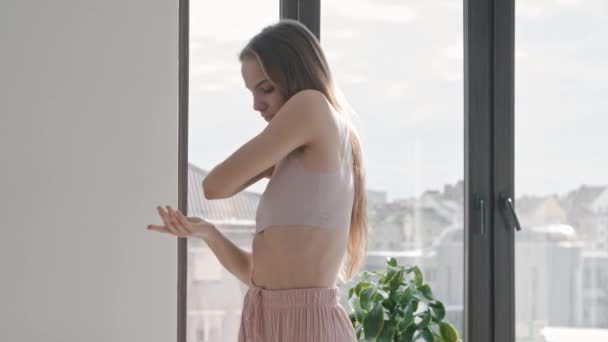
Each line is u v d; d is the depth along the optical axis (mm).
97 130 2756
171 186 2801
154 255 2775
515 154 3238
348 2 3186
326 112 1934
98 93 2762
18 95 2711
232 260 2084
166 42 2816
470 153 3197
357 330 2928
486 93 3209
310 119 1897
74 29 2752
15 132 2705
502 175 3207
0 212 2688
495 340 3197
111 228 2752
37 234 2705
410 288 2883
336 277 2002
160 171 2793
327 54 3182
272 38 2023
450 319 3225
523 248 3236
